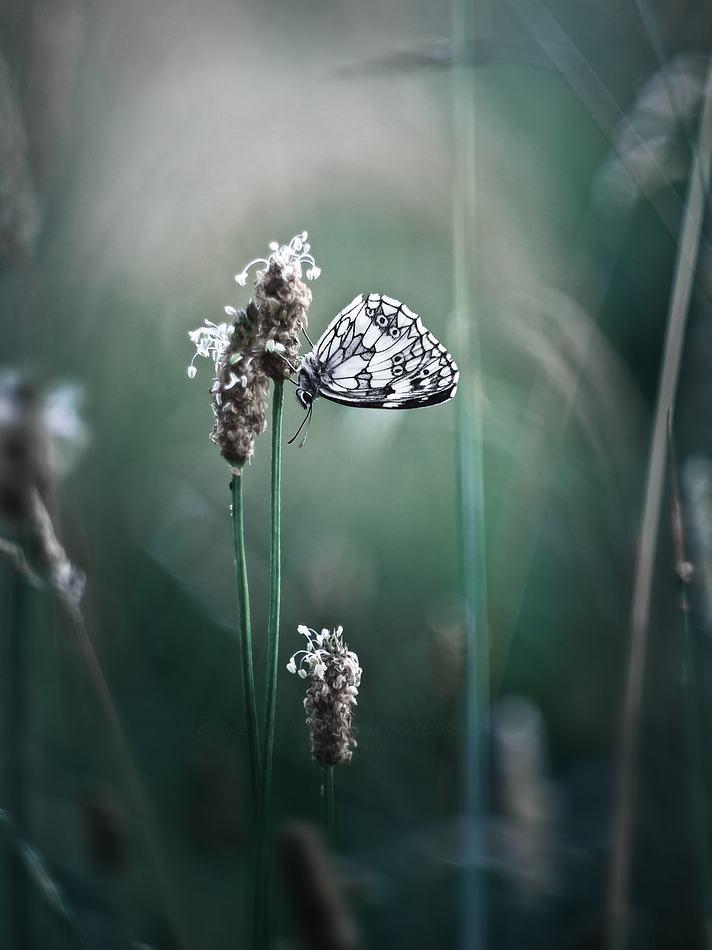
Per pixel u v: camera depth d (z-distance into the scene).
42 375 0.54
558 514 0.66
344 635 0.62
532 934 0.48
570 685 0.59
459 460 0.51
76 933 0.43
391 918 0.48
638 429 0.64
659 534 0.58
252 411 0.40
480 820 0.48
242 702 0.57
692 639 0.52
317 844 0.45
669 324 0.50
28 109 0.53
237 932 0.47
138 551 0.65
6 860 0.45
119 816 0.47
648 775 0.50
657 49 0.53
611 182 0.67
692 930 0.47
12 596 0.49
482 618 0.50
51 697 0.51
